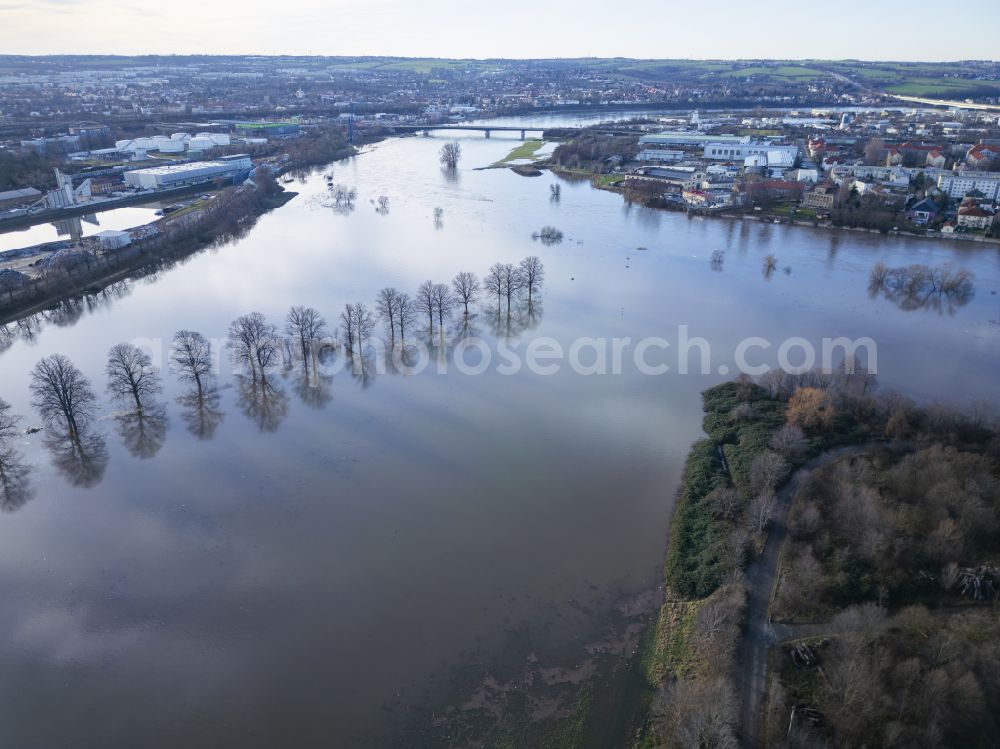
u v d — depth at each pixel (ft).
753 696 310.45
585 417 572.92
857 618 332.60
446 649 353.51
